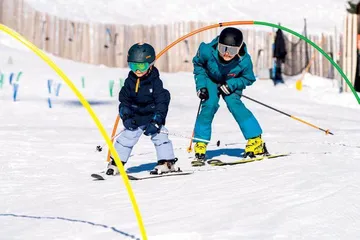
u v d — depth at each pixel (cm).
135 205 631
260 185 913
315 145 1462
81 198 916
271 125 2169
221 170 1114
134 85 1088
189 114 2397
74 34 3484
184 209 791
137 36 3578
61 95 2684
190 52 3644
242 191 880
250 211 750
